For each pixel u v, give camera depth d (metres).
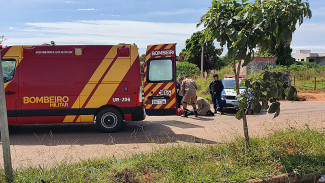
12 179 4.27
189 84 11.23
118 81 8.44
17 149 6.63
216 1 4.94
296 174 4.65
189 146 5.96
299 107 13.98
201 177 4.39
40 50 8.27
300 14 4.57
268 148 5.48
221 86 12.25
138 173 4.55
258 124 9.48
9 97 8.12
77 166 4.84
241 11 4.67
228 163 4.91
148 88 9.05
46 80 8.23
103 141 7.39
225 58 5.34
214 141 7.10
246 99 4.95
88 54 8.38
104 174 4.48
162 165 4.84
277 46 5.04
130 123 10.10
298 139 6.09
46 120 8.27
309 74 29.39
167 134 7.99
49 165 5.26
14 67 8.20
